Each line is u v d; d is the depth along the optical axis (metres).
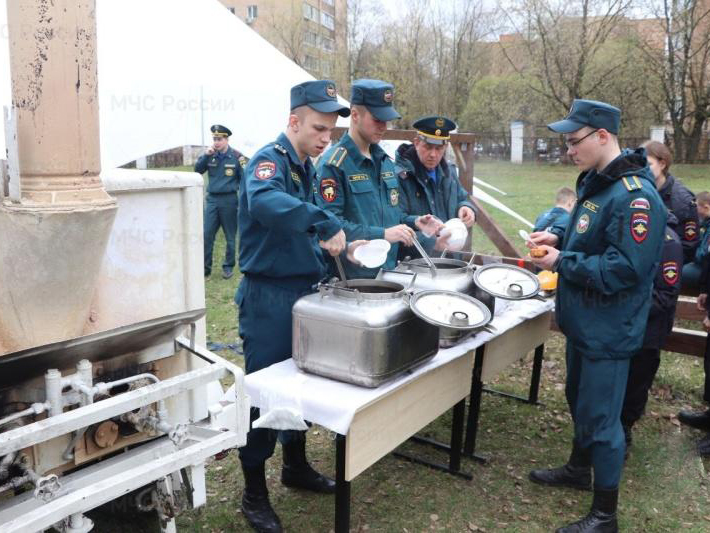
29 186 1.54
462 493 3.02
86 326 1.96
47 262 1.57
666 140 25.56
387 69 28.70
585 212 2.52
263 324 2.50
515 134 27.64
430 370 2.36
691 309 4.01
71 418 1.50
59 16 1.47
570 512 2.88
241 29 7.39
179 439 1.77
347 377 2.14
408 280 2.63
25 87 1.50
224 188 7.07
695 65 24.20
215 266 7.96
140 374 1.85
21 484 1.69
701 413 3.77
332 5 29.66
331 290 2.23
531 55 27.44
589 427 2.59
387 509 2.88
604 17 25.78
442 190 3.77
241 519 2.71
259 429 2.48
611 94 26.41
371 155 3.01
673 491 3.07
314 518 2.75
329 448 3.44
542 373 4.57
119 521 2.61
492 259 4.23
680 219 4.49
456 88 29.22
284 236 2.37
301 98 2.38
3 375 1.53
